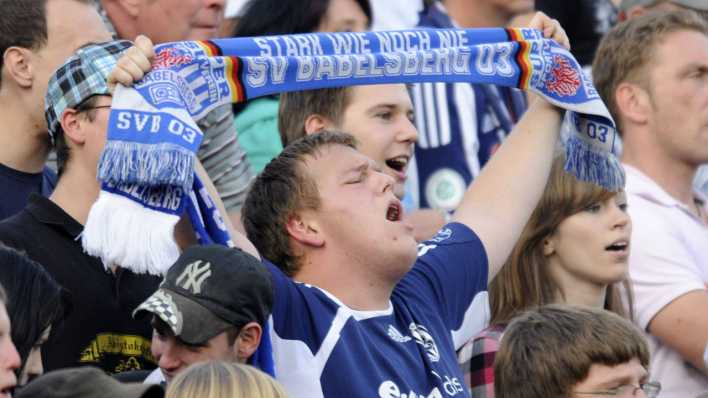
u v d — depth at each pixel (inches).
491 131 872.3
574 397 569.9
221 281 512.4
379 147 700.0
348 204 583.5
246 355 518.0
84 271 581.9
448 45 626.2
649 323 763.4
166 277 516.4
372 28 877.2
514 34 647.8
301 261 586.2
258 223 595.8
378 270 580.7
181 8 751.7
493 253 640.4
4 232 581.3
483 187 657.0
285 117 721.6
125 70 534.0
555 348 573.9
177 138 522.9
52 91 597.0
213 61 561.6
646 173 812.0
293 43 584.7
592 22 1059.9
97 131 588.7
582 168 664.4
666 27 817.5
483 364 658.2
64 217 588.1
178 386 457.7
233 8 898.7
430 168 856.9
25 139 641.0
